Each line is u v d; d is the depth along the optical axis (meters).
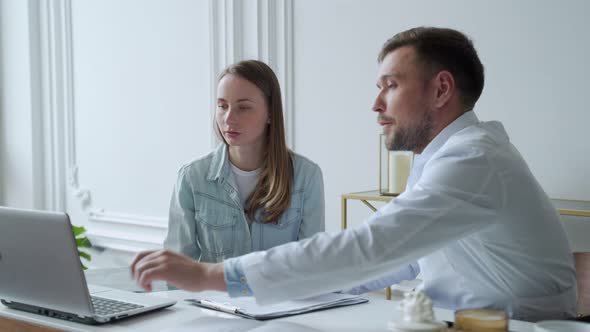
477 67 1.25
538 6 2.39
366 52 2.83
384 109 1.27
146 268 1.07
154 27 3.60
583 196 2.33
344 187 2.94
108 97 3.86
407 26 2.71
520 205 1.16
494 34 2.50
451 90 1.22
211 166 1.86
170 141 3.57
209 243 1.84
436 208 1.06
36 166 4.17
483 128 1.25
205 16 3.35
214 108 3.31
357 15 2.84
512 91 2.47
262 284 1.06
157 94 3.61
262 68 1.83
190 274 1.07
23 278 1.20
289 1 3.04
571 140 2.35
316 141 3.01
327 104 2.96
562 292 1.25
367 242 1.04
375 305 1.29
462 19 2.57
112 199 3.89
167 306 1.27
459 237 1.09
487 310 0.99
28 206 4.21
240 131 1.78
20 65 4.17
